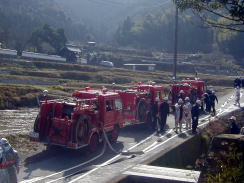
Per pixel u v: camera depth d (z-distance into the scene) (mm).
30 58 72125
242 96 40406
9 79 43781
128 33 145500
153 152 17094
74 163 15102
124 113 22219
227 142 12820
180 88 30250
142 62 100875
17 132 20281
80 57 92000
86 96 18391
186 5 12508
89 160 15648
